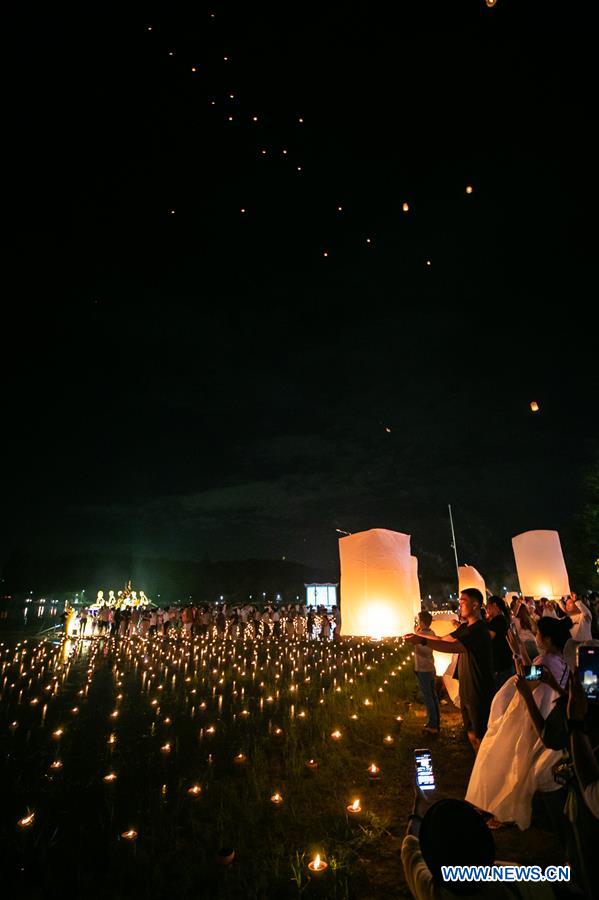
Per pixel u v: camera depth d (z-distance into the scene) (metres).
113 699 10.65
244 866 4.05
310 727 8.09
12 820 5.02
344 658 16.95
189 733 8.04
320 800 5.34
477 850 2.03
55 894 3.77
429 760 2.80
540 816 4.57
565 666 4.01
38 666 15.44
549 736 3.46
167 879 3.95
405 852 2.45
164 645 21.25
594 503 30.22
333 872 3.91
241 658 17.16
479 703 5.59
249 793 5.53
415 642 6.05
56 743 7.55
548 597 13.87
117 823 4.90
